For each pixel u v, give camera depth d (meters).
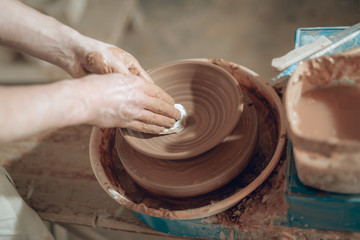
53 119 0.87
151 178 1.15
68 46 1.14
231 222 1.06
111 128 1.37
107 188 1.13
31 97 0.85
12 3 1.12
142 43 3.43
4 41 1.16
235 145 1.16
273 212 1.03
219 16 3.46
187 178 1.12
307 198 0.87
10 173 1.49
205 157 1.16
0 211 1.20
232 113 1.15
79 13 3.34
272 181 1.09
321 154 0.79
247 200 1.08
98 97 0.93
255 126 1.19
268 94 1.23
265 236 1.05
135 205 1.08
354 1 3.22
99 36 3.21
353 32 1.28
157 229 1.20
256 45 3.17
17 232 1.23
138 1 3.75
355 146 0.74
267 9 3.40
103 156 1.28
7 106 0.82
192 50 3.26
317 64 0.91
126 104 0.98
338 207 0.87
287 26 3.23
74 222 1.33
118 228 1.29
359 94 0.93
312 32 1.38
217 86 1.26
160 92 1.08
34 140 1.59
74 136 1.57
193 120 1.28
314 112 0.91
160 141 1.21
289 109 0.83
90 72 1.16
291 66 1.28
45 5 3.11
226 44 3.23
